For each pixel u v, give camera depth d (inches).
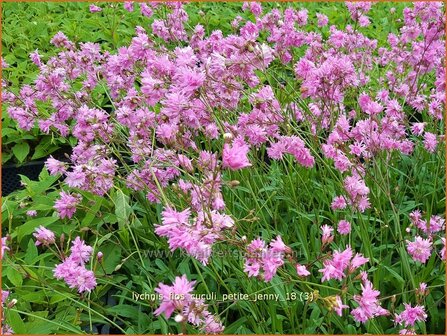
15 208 29.4
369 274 23.7
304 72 24.0
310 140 26.9
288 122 23.6
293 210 25.7
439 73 30.5
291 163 27.0
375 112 23.3
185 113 21.3
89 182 24.1
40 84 27.1
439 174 29.1
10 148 38.1
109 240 25.2
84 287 19.2
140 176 24.9
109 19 53.9
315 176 31.0
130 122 25.3
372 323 19.4
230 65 23.3
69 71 29.8
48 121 28.5
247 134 23.5
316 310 21.7
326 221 27.9
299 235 25.1
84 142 25.0
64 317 22.7
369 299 16.3
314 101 28.4
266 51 23.4
